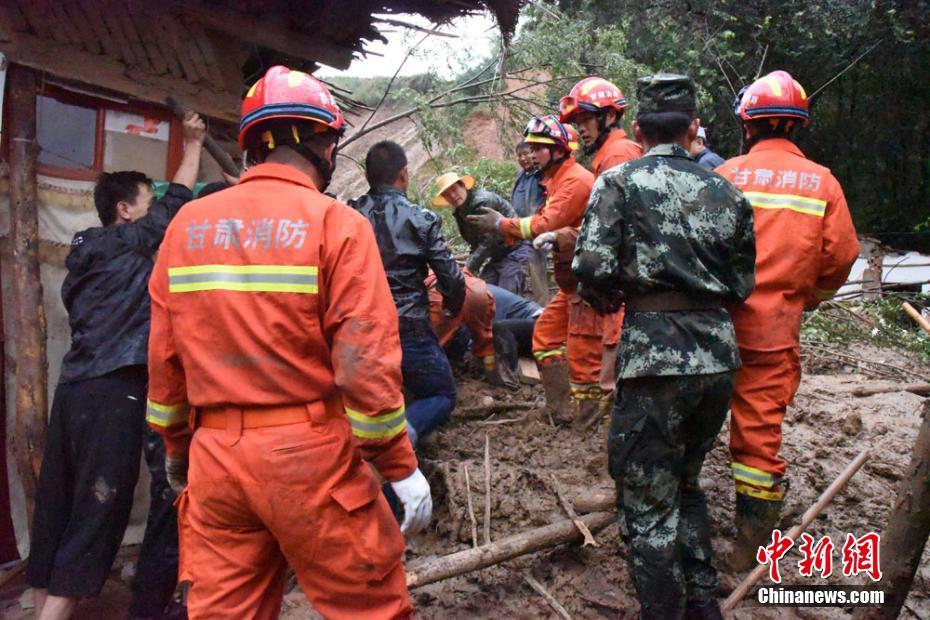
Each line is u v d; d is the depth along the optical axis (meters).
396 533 2.47
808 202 3.46
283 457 2.25
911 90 19.08
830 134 19.95
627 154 4.19
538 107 9.22
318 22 4.23
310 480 2.26
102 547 3.23
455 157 8.88
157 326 2.44
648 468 3.04
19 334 3.53
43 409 3.57
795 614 3.41
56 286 3.78
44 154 3.72
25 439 3.54
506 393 5.35
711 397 3.08
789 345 3.41
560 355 4.85
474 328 5.20
